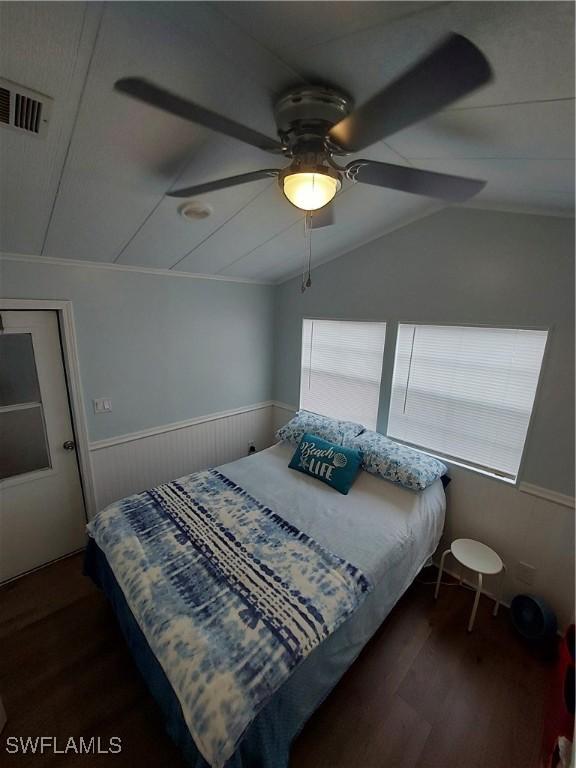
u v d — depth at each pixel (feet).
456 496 7.80
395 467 7.54
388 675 5.78
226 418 11.09
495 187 5.38
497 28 2.13
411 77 2.32
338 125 3.02
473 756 4.75
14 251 6.45
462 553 6.94
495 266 6.71
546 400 6.38
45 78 3.00
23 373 7.21
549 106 2.80
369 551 5.80
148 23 2.51
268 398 12.30
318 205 3.71
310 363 10.89
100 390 8.18
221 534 6.01
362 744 4.83
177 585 4.91
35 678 5.60
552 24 1.99
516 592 7.13
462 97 2.49
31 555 7.85
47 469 7.82
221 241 7.52
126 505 6.68
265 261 9.19
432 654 6.18
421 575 8.06
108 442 8.52
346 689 5.53
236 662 3.86
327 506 7.00
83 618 6.69
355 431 8.98
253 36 2.55
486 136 3.57
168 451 9.79
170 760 4.60
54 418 7.74
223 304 10.21
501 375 6.98
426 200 6.97
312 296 10.30
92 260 7.45
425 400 8.23
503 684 5.70
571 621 6.40
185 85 3.19
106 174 4.60
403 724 5.09
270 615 4.48
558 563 6.57
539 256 6.19
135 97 2.53
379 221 7.70
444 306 7.54
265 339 11.62
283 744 4.01
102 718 5.07
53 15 2.45
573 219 5.77
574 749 3.15
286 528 6.27
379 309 8.71
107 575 6.04
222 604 4.62
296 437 9.44
